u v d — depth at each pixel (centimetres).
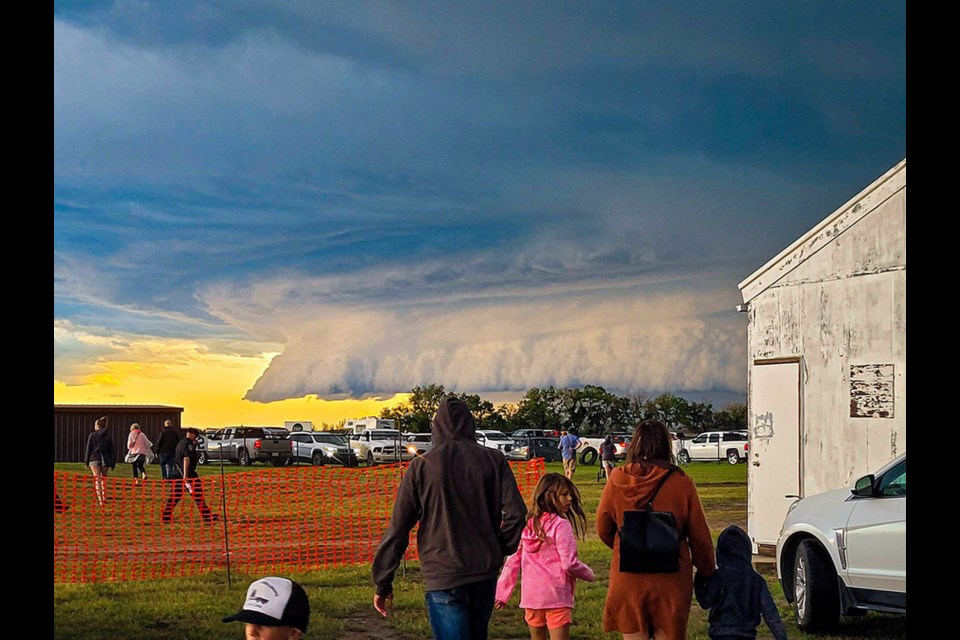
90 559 1656
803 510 1030
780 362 1430
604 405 11200
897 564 898
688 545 664
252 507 2709
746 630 673
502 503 619
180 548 1806
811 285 1398
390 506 2733
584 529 757
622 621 643
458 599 610
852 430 1338
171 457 2512
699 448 5709
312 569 1519
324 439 5325
